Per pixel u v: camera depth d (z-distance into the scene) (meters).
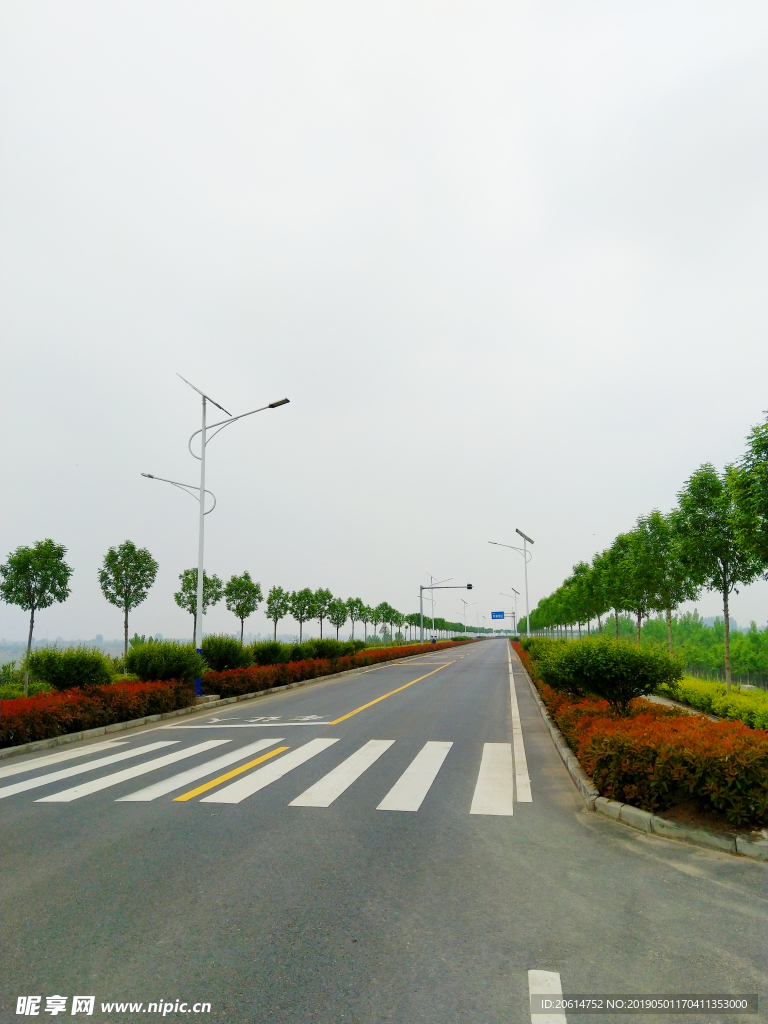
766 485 9.13
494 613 98.94
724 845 5.42
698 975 3.42
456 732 11.77
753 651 46.28
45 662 14.29
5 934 3.97
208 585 32.56
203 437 19.17
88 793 7.64
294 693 20.70
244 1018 3.09
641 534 20.00
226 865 5.10
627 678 9.69
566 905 4.32
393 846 5.53
